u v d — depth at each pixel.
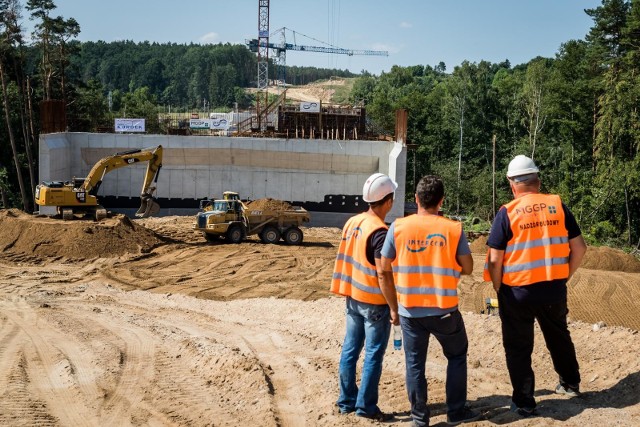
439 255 5.44
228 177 46.81
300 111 51.66
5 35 47.81
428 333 5.60
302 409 6.71
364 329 6.23
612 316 18.95
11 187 58.44
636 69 55.88
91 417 7.03
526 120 76.19
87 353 10.46
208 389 7.92
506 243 5.72
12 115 57.19
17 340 12.09
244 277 24.86
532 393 5.78
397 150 44.50
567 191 58.53
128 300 19.25
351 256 6.13
